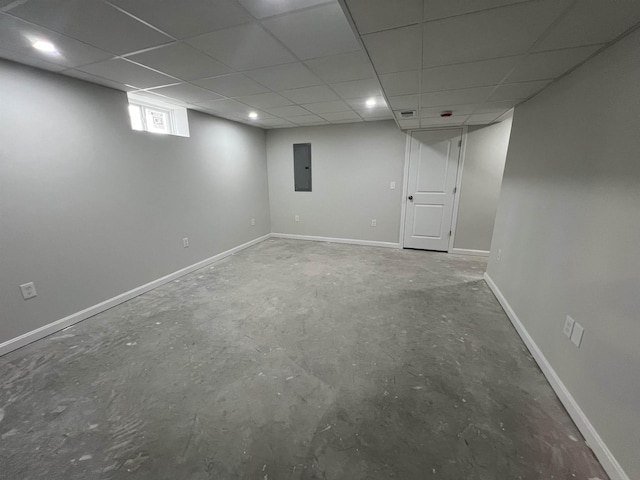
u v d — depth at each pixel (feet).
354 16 3.87
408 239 15.39
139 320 8.21
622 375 3.82
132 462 4.21
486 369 6.07
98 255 8.61
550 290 5.97
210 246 13.17
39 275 7.28
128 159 9.27
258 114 12.56
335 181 16.11
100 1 4.21
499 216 9.96
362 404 5.19
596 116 4.83
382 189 15.30
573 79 5.65
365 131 14.88
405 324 7.86
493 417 4.88
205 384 5.72
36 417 4.97
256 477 3.99
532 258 6.99
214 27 5.05
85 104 7.97
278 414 5.01
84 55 6.19
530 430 4.63
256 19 4.81
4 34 5.19
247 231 15.84
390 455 4.26
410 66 5.70
